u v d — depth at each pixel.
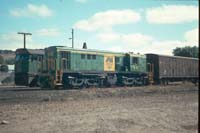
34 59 33.94
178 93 27.89
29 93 25.56
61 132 10.81
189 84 44.53
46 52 31.53
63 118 13.29
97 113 14.77
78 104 18.23
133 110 16.03
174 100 21.45
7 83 52.69
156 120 13.77
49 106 17.14
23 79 33.91
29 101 20.03
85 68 32.94
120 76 37.56
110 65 36.03
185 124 13.38
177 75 45.75
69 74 31.69
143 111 15.79
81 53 32.62
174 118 14.52
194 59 50.56
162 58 42.56
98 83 34.53
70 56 31.52
